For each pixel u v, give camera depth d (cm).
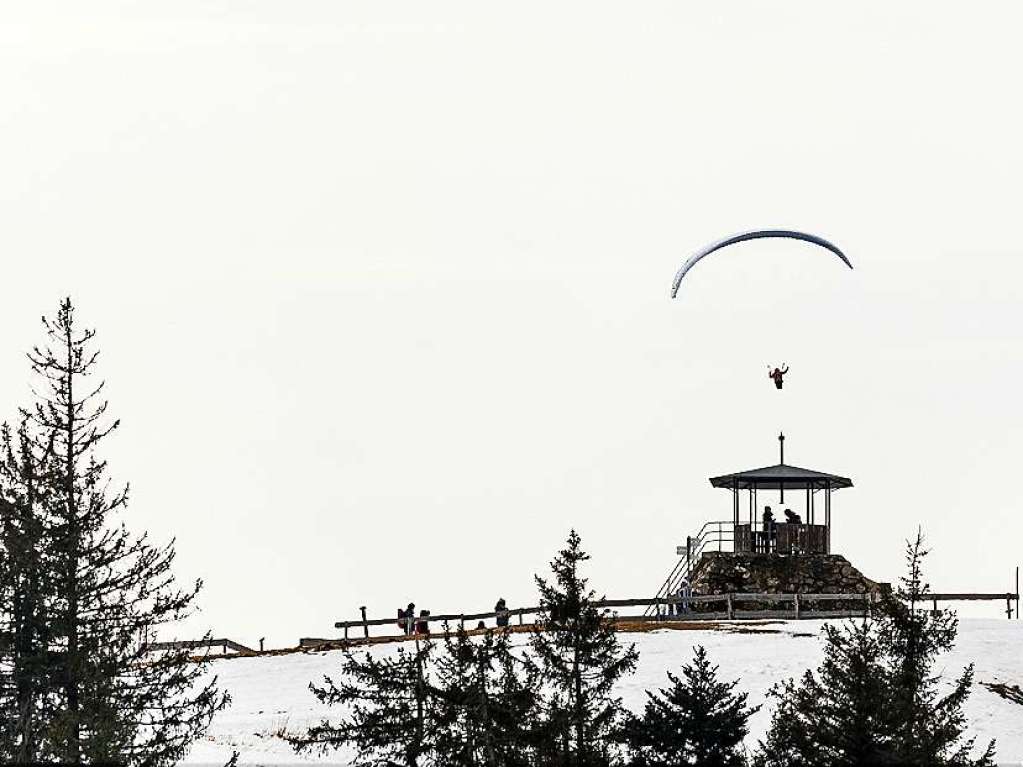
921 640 13062
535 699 12838
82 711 13162
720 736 12706
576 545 13075
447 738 13225
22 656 13288
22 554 13325
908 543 13338
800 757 12594
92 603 13450
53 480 13538
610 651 12950
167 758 13562
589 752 12588
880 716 12319
